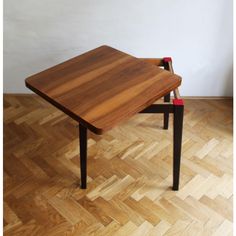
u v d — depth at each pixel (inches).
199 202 70.8
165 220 67.7
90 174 76.4
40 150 82.0
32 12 84.0
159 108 62.8
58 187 73.9
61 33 87.3
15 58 91.4
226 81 94.2
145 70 66.7
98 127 54.2
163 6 82.6
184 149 81.8
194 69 92.5
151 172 77.0
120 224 67.1
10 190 73.1
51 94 61.1
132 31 86.7
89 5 82.8
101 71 66.6
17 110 92.7
